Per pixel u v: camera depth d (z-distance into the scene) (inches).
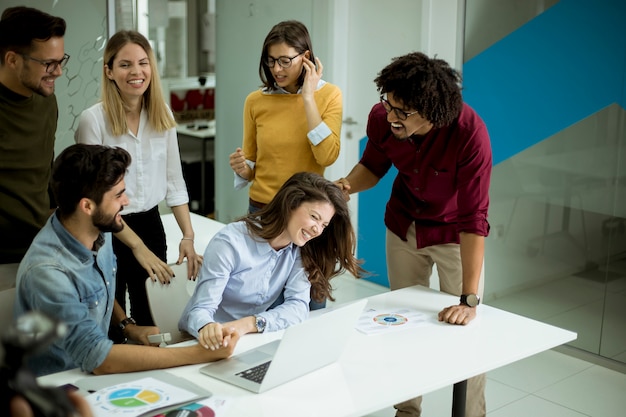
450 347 94.5
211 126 265.1
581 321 158.9
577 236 155.7
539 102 156.8
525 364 157.8
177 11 246.8
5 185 110.1
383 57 188.1
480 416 118.9
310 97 120.3
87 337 82.8
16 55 104.7
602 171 149.1
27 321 41.8
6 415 41.2
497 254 170.9
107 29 173.3
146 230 122.7
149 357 84.2
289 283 103.0
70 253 84.8
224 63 211.8
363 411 78.2
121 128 115.6
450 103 99.3
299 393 80.9
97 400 76.1
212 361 87.3
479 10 163.5
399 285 125.5
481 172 106.2
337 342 86.7
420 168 111.5
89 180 80.9
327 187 97.2
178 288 110.4
